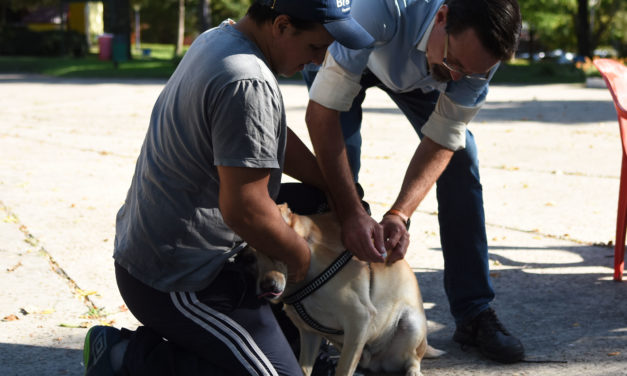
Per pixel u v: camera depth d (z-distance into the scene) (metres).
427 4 2.68
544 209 5.78
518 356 2.95
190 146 2.05
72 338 3.20
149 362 2.24
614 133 10.24
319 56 2.12
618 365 2.91
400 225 2.69
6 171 7.37
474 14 2.32
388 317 2.64
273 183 2.16
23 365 2.92
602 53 49.22
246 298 2.21
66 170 7.50
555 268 4.25
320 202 2.70
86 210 5.68
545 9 37.56
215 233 2.15
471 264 3.06
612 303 3.65
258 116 1.97
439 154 2.81
